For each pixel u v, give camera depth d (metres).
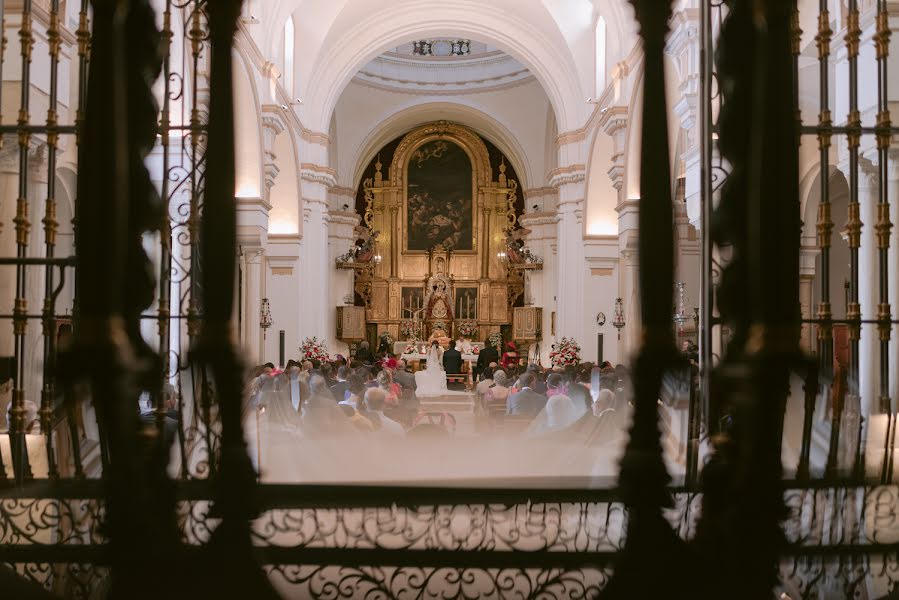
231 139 2.98
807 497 3.57
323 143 17.02
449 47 24.69
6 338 6.04
